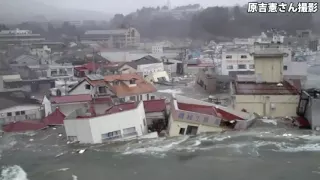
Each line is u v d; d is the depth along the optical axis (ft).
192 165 124.67
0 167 126.11
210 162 126.62
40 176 118.32
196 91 257.96
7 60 352.49
